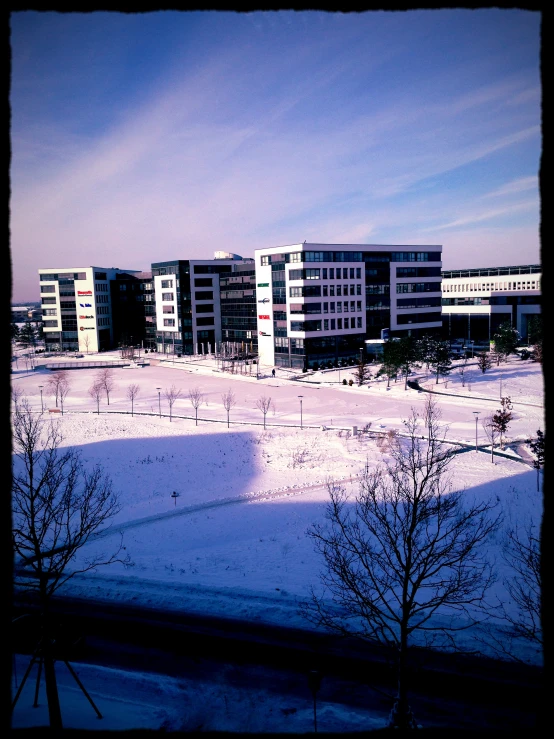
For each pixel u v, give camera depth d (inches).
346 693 685.3
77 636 836.0
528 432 2111.2
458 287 5068.9
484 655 751.7
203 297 5236.2
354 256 4109.3
